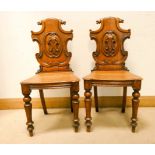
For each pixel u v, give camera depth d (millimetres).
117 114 2346
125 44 2465
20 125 2113
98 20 2199
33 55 2498
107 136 1827
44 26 2178
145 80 2533
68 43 2469
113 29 2166
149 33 2441
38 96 2582
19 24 2439
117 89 2559
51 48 2191
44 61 2207
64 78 1870
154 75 2520
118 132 1899
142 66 2506
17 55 2496
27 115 1840
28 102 1825
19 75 2539
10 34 2453
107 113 2385
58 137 1833
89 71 2521
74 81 1792
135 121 1868
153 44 2459
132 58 2494
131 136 1816
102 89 2566
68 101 2582
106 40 2176
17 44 2475
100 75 1947
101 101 2580
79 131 1939
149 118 2203
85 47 2479
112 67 2203
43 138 1822
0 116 2373
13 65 2516
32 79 1871
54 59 2211
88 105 1882
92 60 2502
